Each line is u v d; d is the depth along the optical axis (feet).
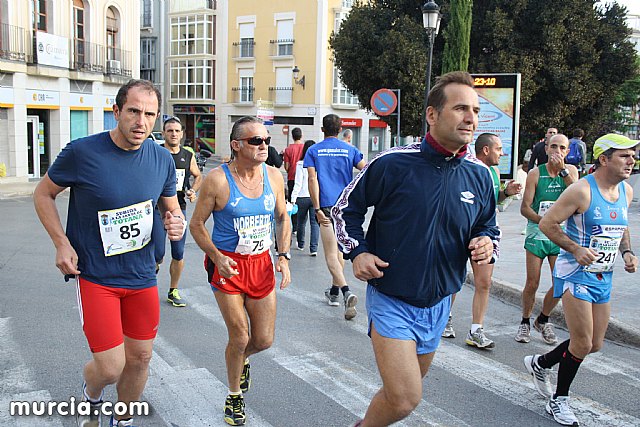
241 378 14.17
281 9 140.36
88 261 11.05
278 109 143.33
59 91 83.97
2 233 38.99
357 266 10.25
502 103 42.39
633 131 149.79
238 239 13.10
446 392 15.53
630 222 44.47
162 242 12.17
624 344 19.85
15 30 76.18
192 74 154.61
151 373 16.03
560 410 13.97
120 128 10.96
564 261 14.23
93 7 89.40
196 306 22.85
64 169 10.98
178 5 154.81
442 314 10.75
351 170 22.48
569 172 18.44
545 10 71.72
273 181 14.06
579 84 74.08
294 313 22.41
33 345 17.85
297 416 13.83
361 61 78.95
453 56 65.00
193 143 158.40
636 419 14.32
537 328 20.02
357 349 18.57
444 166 10.29
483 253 10.23
